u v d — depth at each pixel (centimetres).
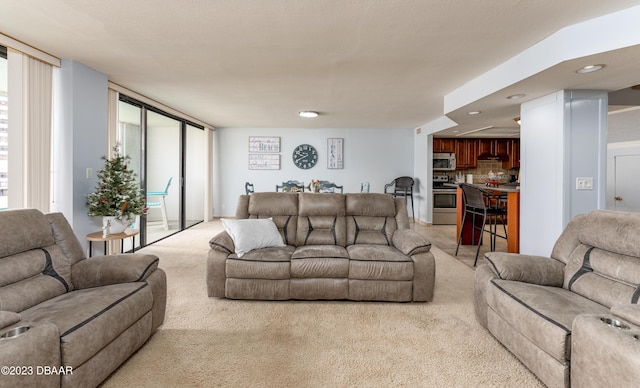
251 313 239
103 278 189
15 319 123
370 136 747
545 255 328
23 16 219
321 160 743
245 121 648
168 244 473
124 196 310
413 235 279
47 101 288
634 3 199
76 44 266
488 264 215
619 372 112
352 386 157
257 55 288
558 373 141
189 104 493
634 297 153
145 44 265
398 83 374
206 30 239
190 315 235
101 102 341
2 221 167
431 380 162
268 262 256
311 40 255
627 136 467
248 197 324
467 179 773
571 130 303
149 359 178
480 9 206
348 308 250
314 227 309
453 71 328
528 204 352
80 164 312
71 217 303
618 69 248
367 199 320
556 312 153
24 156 269
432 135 678
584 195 304
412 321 229
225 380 160
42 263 180
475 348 193
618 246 173
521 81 280
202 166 696
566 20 220
